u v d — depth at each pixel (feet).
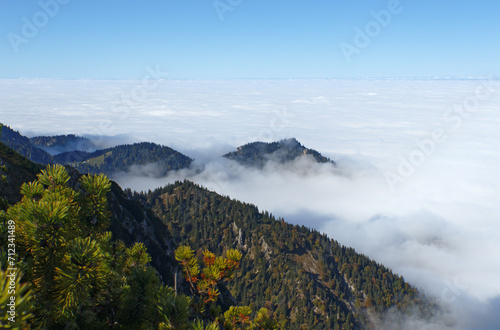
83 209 20.39
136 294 20.61
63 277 15.53
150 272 21.97
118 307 20.01
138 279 21.21
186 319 18.67
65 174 21.04
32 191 19.56
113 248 22.80
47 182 20.29
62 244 16.43
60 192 19.49
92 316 18.24
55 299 15.57
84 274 16.20
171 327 18.19
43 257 15.85
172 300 18.93
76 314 17.47
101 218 20.94
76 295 15.83
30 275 15.55
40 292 15.49
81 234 19.20
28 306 9.19
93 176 21.47
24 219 15.96
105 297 19.62
